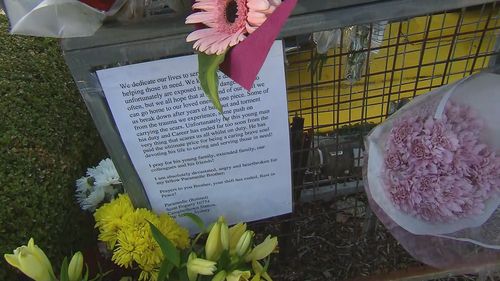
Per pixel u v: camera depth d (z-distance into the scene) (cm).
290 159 127
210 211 136
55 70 175
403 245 124
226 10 88
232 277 113
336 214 171
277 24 79
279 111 116
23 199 134
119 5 96
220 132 118
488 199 113
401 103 141
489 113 108
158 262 123
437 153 110
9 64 172
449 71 147
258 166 127
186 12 99
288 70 127
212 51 86
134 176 124
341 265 163
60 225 139
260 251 123
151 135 116
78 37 98
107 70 104
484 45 153
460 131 110
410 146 111
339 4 99
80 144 159
